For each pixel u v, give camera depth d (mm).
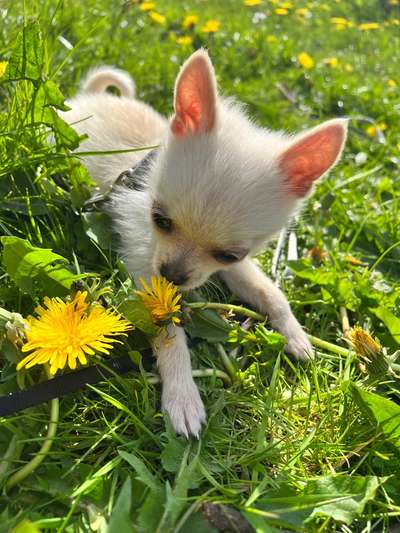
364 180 415
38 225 278
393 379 251
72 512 170
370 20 1001
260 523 176
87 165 316
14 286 234
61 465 194
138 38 552
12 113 283
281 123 496
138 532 171
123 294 230
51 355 192
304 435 226
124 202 284
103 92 379
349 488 197
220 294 299
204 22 698
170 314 221
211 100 247
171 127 254
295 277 318
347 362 252
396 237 353
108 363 218
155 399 223
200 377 241
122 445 199
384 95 607
